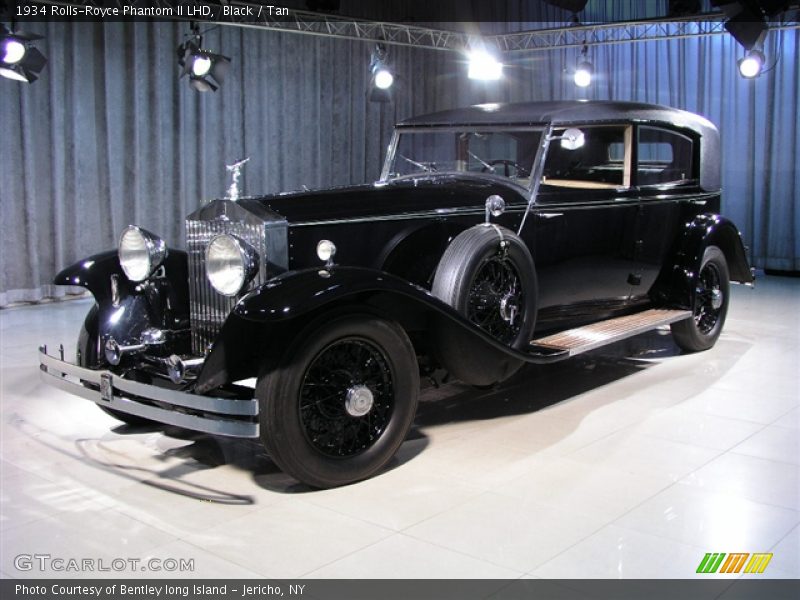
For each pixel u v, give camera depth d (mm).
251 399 3344
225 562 2814
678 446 3906
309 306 3105
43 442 4027
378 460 3508
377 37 8766
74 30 7688
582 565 2781
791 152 9273
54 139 7641
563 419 4316
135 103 8148
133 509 3254
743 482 3486
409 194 4215
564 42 9766
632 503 3271
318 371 3385
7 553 2889
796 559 2826
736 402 4602
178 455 3861
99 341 3990
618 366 5422
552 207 4527
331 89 9898
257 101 9211
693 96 9727
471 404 4594
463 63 10898
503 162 4688
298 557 2848
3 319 6957
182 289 4148
